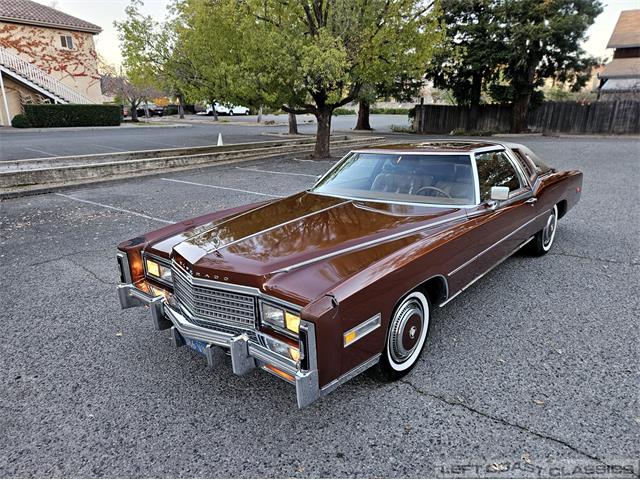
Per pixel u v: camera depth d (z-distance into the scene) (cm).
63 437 241
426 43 1295
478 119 2875
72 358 322
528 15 2314
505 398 264
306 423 248
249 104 1362
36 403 271
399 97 2886
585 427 238
